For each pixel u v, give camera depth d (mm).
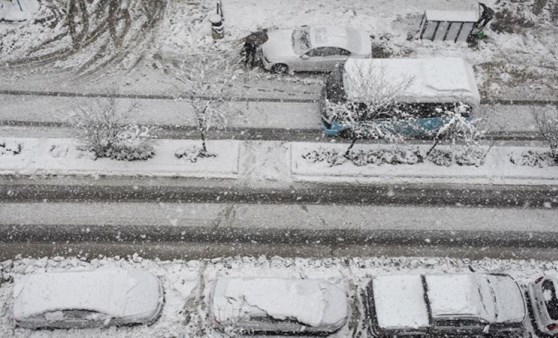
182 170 18188
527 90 21203
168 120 19422
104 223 17109
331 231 17328
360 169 18594
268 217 17484
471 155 19062
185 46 21500
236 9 22812
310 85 20812
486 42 22578
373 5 23469
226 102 20031
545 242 17500
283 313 14656
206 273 16266
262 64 21141
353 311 15828
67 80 20328
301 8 23094
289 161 18734
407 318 14781
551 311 15234
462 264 16844
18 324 14828
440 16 21547
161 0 22734
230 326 14797
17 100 19672
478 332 15055
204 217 17375
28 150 18375
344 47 20516
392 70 18438
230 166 18359
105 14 22172
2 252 16406
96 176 18031
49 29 21641
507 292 15352
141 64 20906
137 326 15242
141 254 16547
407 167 18750
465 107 17484
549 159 19234
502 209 18141
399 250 17062
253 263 16531
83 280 14906
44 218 17125
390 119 18297
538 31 23125
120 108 19562
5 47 21078
